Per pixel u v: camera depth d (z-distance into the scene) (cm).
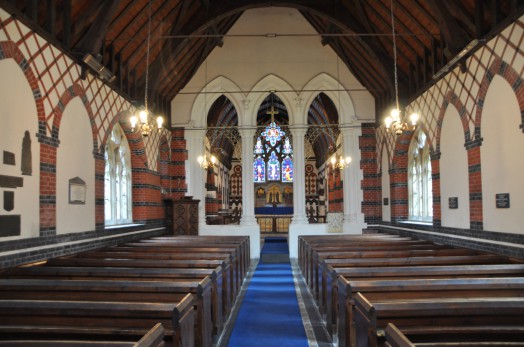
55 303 373
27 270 598
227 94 1617
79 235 862
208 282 518
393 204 1396
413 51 1152
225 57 1616
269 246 1942
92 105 923
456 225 939
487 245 801
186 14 1216
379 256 761
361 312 373
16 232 647
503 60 717
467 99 866
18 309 372
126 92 1136
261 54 1617
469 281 450
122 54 1097
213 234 1565
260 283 1054
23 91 671
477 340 343
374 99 1602
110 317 370
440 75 973
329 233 1552
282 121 3162
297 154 1593
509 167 725
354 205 1585
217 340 596
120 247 922
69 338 363
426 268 568
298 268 1301
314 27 1599
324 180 2828
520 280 452
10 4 608
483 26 772
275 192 3406
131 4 930
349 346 446
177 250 855
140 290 464
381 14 1124
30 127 691
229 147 3070
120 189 1236
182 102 1616
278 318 726
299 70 1611
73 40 842
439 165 1034
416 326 351
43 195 725
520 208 696
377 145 1579
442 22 865
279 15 1620
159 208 1440
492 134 780
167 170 1573
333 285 582
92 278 582
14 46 633
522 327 346
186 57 1412
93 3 816
